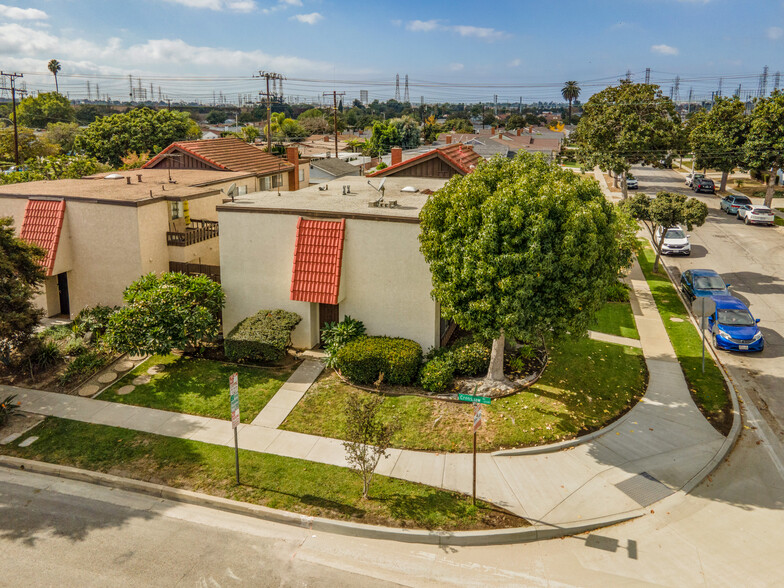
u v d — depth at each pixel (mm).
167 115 66625
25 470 13570
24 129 63781
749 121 51062
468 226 14344
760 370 19000
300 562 10711
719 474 13570
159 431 14930
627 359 19219
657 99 41438
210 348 19828
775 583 10211
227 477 13070
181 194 22938
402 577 10375
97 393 16859
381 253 18578
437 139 99375
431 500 12328
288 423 15336
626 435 14984
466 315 14609
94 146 64438
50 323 22016
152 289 18656
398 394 16625
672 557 10883
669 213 28172
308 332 19766
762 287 27703
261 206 19922
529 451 14070
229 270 20375
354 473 13203
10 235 17188
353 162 70500
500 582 10281
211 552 10906
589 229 14047
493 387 16641
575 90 155500
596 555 10961
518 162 15859
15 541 11086
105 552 10836
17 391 16953
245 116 168875
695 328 22297
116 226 21328
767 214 42312
